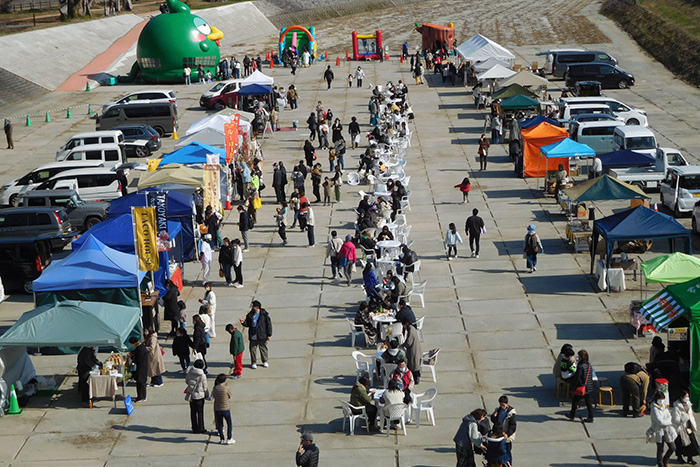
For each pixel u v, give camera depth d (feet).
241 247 146.41
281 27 477.36
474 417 74.08
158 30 312.91
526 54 352.49
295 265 137.28
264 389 96.84
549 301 117.80
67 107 280.10
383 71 325.01
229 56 377.09
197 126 188.55
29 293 130.21
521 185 177.58
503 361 100.63
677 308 89.51
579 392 85.46
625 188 138.31
